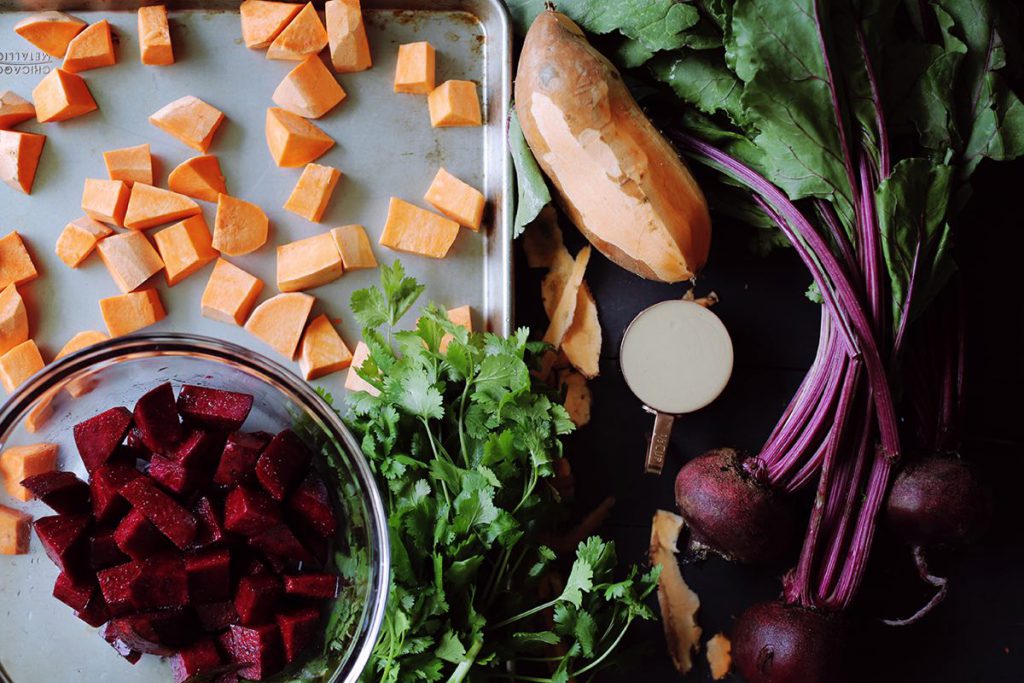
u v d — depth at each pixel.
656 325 1.07
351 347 1.07
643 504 1.11
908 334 1.04
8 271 1.03
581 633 0.94
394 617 0.87
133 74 1.06
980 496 1.01
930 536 1.03
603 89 0.92
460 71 1.10
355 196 1.07
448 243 1.06
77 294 1.05
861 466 1.02
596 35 1.02
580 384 1.11
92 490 0.82
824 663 0.99
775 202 0.99
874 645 1.10
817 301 1.04
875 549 1.11
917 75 0.96
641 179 0.94
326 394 0.98
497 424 0.95
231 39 1.08
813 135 0.94
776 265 1.13
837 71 0.93
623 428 1.11
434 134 1.09
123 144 1.06
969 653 1.11
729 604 1.11
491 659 0.92
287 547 0.83
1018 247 1.13
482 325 1.08
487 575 1.01
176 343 0.86
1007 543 1.12
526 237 1.12
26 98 1.05
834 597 1.02
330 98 1.06
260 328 1.04
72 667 0.86
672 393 1.06
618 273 1.12
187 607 0.81
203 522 0.81
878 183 0.97
